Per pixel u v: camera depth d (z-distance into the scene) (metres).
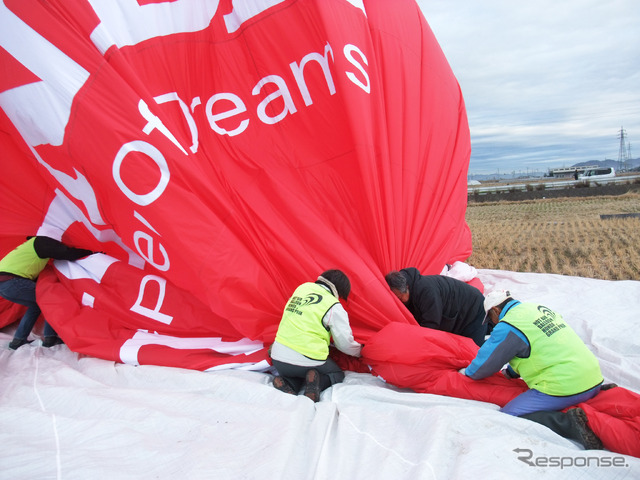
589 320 5.11
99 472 2.70
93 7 4.40
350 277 4.41
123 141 4.18
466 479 2.48
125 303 4.77
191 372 4.04
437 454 2.69
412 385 3.80
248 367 4.16
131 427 3.23
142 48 4.77
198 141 4.91
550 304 5.72
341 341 3.78
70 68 4.19
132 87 4.37
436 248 5.45
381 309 4.27
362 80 4.99
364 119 4.86
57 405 3.62
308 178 4.97
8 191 5.03
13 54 4.17
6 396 3.85
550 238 9.20
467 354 3.73
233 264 4.25
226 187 4.76
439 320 4.16
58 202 5.06
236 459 2.80
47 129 4.27
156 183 4.22
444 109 5.98
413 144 5.39
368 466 2.72
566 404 3.07
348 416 3.27
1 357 4.71
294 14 5.04
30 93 4.19
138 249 4.55
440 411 3.09
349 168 4.91
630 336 4.71
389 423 3.17
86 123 4.18
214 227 4.27
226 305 4.23
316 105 5.02
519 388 3.41
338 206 4.93
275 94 5.11
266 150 5.01
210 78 5.10
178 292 4.68
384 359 3.82
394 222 4.98
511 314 3.17
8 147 4.82
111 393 3.72
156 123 4.33
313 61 5.02
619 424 2.82
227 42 5.13
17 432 3.21
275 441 2.90
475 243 9.36
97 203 4.59
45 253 4.84
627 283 6.18
